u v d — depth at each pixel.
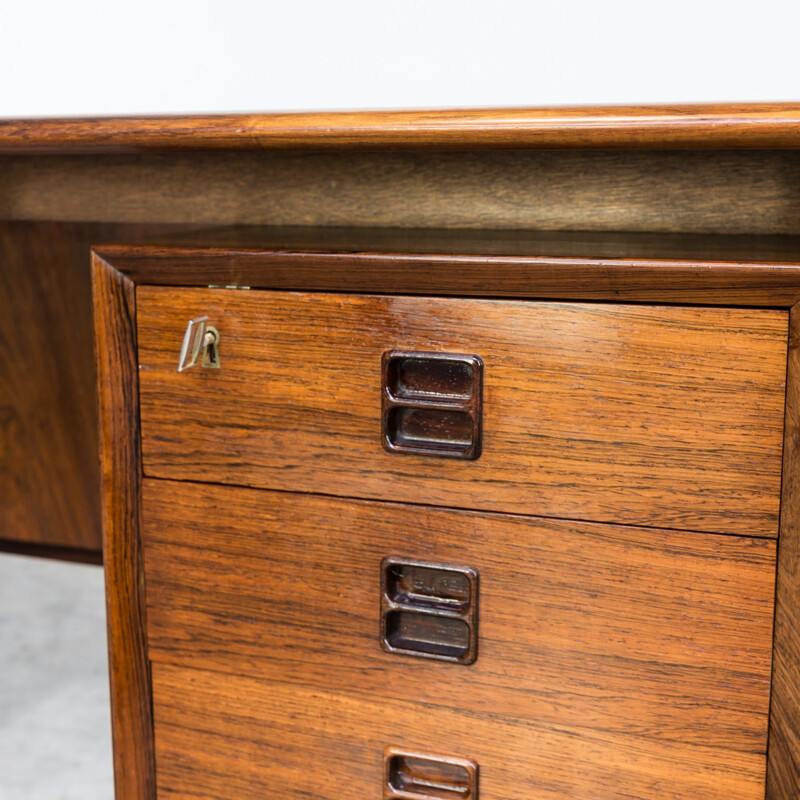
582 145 0.62
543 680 0.63
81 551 1.07
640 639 0.60
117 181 0.90
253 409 0.65
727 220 0.76
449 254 0.60
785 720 0.58
